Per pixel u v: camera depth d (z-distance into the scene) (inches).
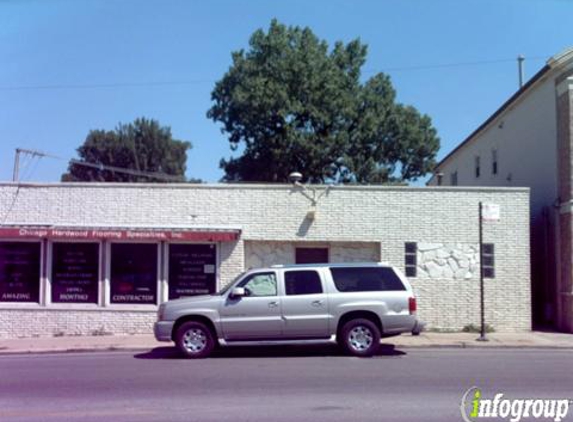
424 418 335.6
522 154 955.3
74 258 759.7
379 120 1679.4
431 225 773.3
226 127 1684.3
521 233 773.3
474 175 1222.9
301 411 352.8
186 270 762.2
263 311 579.5
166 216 773.3
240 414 346.9
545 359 556.7
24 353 638.5
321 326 579.5
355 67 1723.7
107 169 2128.4
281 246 781.3
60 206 773.3
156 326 586.6
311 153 1583.4
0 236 746.2
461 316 765.3
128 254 761.0
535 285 883.4
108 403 382.3
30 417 347.6
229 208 773.9
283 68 1615.4
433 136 1764.3
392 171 1740.9
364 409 356.5
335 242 777.6
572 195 759.1
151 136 2364.7
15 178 1284.4
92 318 752.3
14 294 757.3
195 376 475.2
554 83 835.4
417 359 559.2
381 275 590.9
